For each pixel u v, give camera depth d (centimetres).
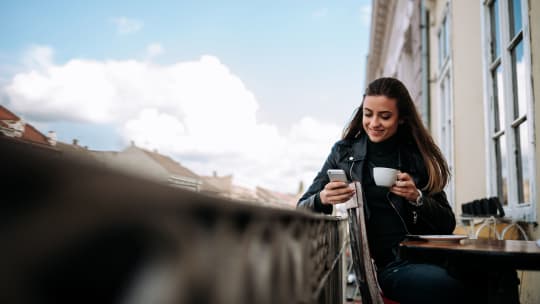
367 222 200
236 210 41
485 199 358
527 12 316
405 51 1062
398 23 1224
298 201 225
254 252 49
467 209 418
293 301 71
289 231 70
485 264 139
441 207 198
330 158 226
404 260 179
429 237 171
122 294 23
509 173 366
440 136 689
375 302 150
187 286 30
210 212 35
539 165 296
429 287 154
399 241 196
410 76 1025
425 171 212
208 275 34
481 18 446
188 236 30
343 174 165
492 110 427
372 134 208
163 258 27
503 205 399
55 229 18
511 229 345
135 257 24
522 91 341
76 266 20
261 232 52
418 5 818
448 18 622
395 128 210
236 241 42
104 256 22
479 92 465
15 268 17
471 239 197
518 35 343
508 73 371
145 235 25
